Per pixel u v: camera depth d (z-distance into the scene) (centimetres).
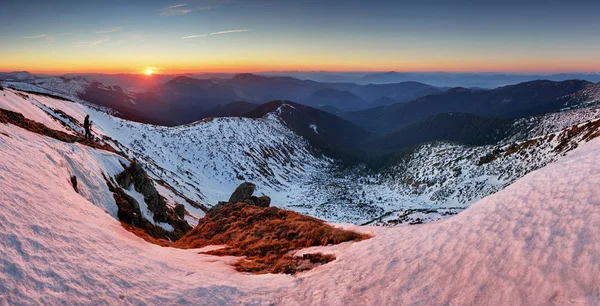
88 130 4262
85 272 984
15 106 4919
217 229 2858
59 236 1116
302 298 1147
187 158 16112
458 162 19288
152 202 3866
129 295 975
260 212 2984
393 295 996
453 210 8644
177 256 1703
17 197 1184
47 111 7538
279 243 2097
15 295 764
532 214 1070
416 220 7956
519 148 16062
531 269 796
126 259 1227
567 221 923
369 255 1422
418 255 1193
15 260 861
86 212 1706
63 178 2020
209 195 12062
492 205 1320
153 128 17362
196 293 1123
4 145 1731
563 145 13112
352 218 15512
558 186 1207
